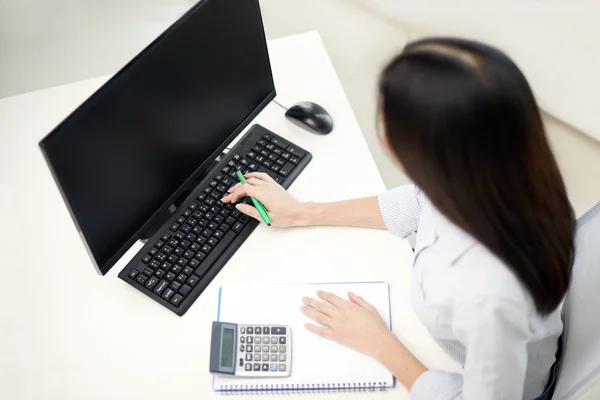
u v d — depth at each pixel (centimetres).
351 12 197
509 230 66
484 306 73
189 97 105
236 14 107
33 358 102
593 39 153
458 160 63
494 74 61
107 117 91
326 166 122
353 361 97
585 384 85
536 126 64
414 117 63
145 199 105
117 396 97
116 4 228
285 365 96
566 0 151
